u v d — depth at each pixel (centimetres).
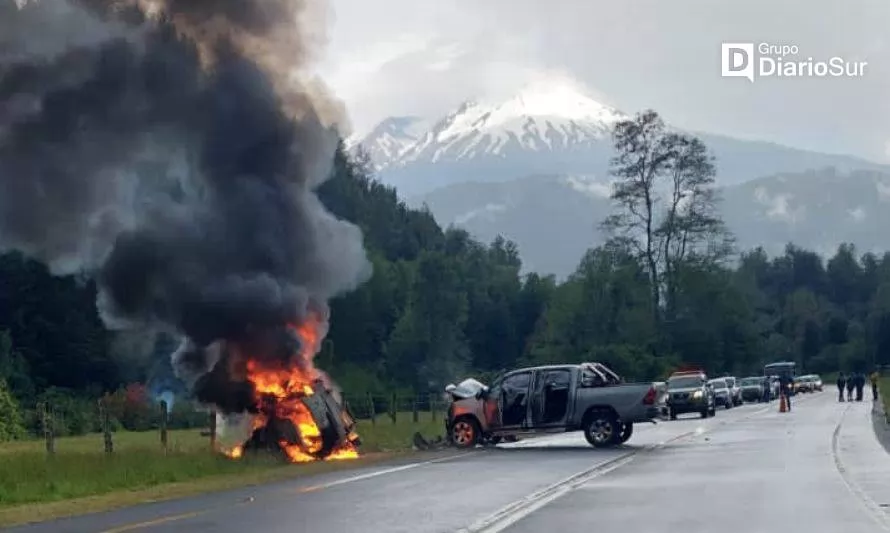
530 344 9519
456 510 1928
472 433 3578
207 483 2508
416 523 1766
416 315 8294
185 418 5488
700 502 2014
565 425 3509
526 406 3538
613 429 3484
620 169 9169
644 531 1662
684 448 3397
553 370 3541
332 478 2583
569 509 1928
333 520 1811
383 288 8606
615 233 9181
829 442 3522
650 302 8806
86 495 2300
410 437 3972
